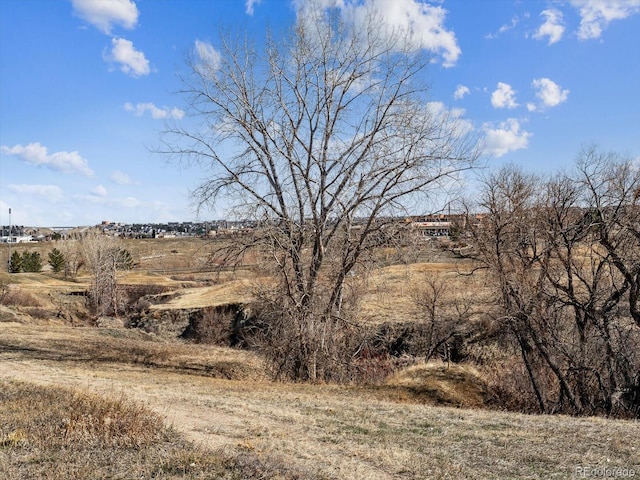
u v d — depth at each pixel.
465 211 21.30
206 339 36.16
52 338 26.30
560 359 21.20
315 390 16.78
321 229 20.06
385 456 7.88
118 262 64.88
